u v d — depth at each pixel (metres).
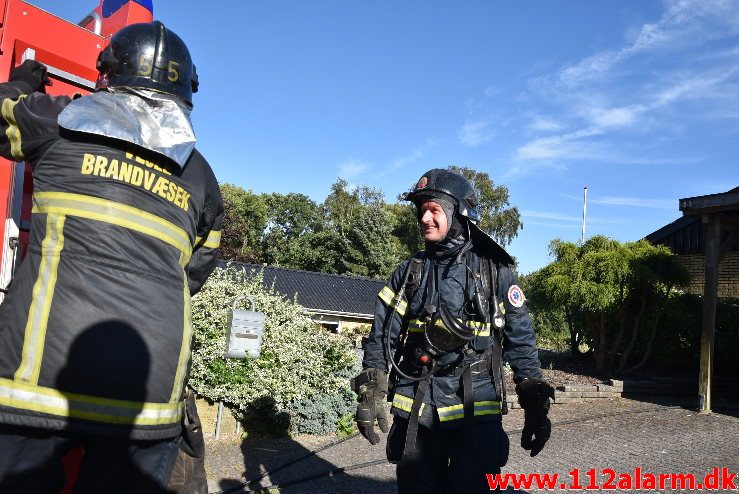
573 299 11.15
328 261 42.53
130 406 1.70
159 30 2.16
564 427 7.66
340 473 5.19
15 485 1.61
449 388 2.88
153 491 1.83
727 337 11.34
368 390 2.99
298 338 7.07
